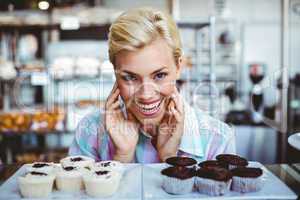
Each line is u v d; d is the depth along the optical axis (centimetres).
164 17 105
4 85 334
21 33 395
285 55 283
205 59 364
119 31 103
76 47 383
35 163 111
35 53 399
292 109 300
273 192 94
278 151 216
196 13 493
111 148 120
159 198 91
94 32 384
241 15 507
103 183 92
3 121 294
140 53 103
